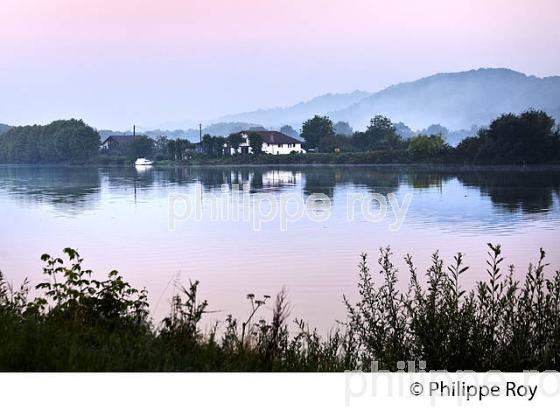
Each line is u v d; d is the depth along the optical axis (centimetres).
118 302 867
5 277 2141
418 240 3064
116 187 8094
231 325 823
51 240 3269
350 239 3119
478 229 3450
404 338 795
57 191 7469
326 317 1542
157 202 5700
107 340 744
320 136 16875
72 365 644
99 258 2653
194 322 802
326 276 2161
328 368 773
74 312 835
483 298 750
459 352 717
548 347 711
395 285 1923
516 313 756
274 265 2412
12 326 743
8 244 3134
